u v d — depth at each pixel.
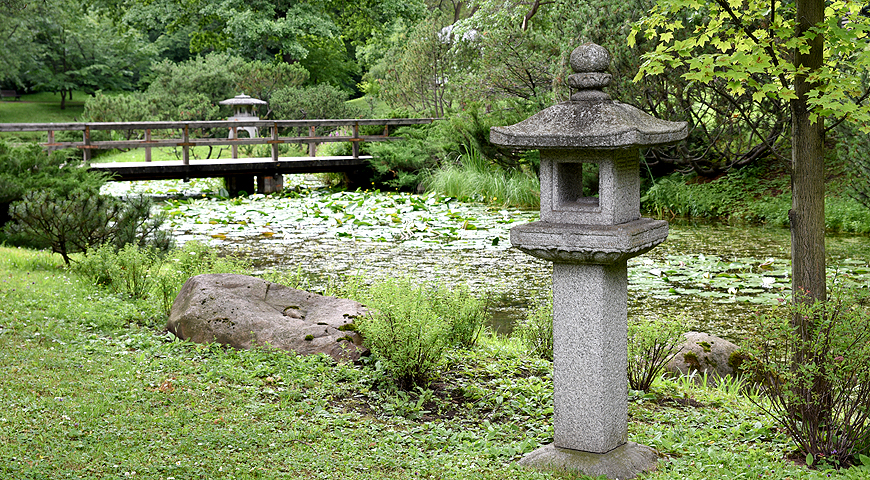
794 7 5.54
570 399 4.11
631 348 6.09
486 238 13.88
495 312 8.84
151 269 8.52
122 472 3.78
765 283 9.84
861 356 4.24
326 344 6.00
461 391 5.54
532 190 18.66
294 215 16.56
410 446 4.38
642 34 14.66
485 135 19.52
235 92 30.98
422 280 10.35
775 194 16.27
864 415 4.30
